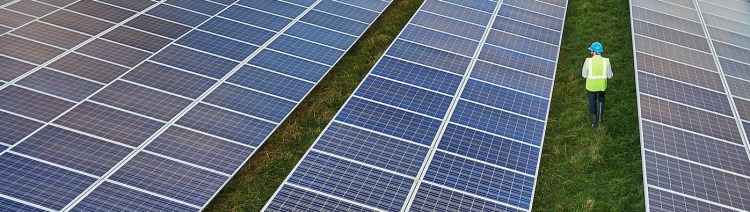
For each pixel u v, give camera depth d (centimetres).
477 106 1634
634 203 1482
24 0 1997
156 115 1471
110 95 1524
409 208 1231
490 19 2256
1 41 1702
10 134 1327
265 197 1429
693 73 1975
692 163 1456
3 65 1582
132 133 1391
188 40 1858
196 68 1706
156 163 1305
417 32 2025
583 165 1617
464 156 1410
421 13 2189
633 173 1593
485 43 2041
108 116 1438
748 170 1472
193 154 1353
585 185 1548
